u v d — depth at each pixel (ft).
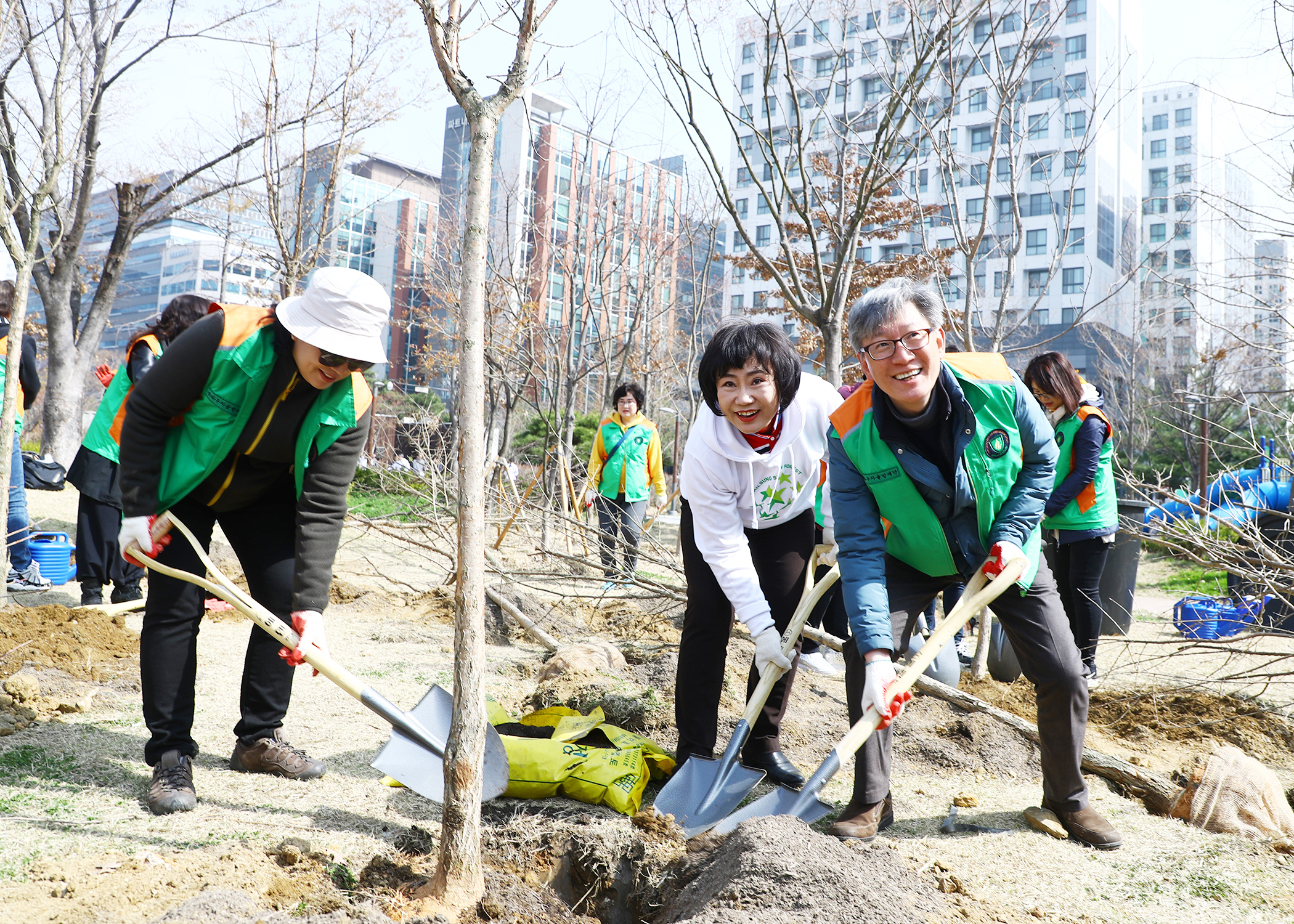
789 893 6.92
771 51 18.31
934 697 13.79
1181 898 8.27
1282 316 18.38
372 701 9.09
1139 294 60.70
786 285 17.71
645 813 9.23
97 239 58.18
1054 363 16.42
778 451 10.25
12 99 30.58
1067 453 16.35
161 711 9.55
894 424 8.94
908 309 8.36
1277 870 8.89
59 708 12.22
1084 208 108.06
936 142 19.74
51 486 22.09
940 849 9.24
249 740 10.38
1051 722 9.53
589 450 54.54
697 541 10.40
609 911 8.52
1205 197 19.48
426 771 9.02
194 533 10.01
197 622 9.95
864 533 9.18
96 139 37.40
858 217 16.78
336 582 23.26
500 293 37.93
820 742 12.60
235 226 53.57
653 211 43.70
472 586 7.34
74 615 15.92
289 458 9.85
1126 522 20.35
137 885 7.07
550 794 9.96
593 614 21.83
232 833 8.59
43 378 72.38
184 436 9.55
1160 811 10.75
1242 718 14.60
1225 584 26.22
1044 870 8.80
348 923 6.48
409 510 25.20
